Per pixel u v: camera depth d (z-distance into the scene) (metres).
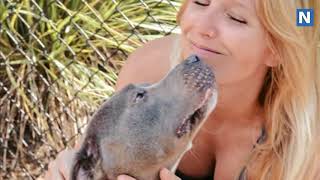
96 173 1.05
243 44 1.01
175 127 1.02
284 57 1.05
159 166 1.04
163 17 1.81
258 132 1.15
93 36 1.91
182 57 1.12
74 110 1.88
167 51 1.26
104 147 1.04
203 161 1.23
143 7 1.87
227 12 1.00
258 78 1.09
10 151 1.94
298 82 1.07
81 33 1.92
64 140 1.89
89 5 1.93
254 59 1.03
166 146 1.03
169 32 1.66
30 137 1.96
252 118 1.15
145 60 1.29
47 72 1.93
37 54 1.96
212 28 1.00
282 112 1.12
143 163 1.04
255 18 1.00
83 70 1.91
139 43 1.85
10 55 1.96
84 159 1.04
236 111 1.13
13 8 1.95
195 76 1.00
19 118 1.96
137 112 1.04
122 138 1.04
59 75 1.93
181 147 1.04
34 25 1.92
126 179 1.03
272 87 1.11
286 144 1.12
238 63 1.02
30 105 1.94
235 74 1.04
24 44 1.98
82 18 1.92
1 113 1.96
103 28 1.88
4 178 1.94
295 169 1.11
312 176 1.12
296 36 1.02
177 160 1.06
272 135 1.13
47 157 1.91
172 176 1.03
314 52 1.07
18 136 1.96
